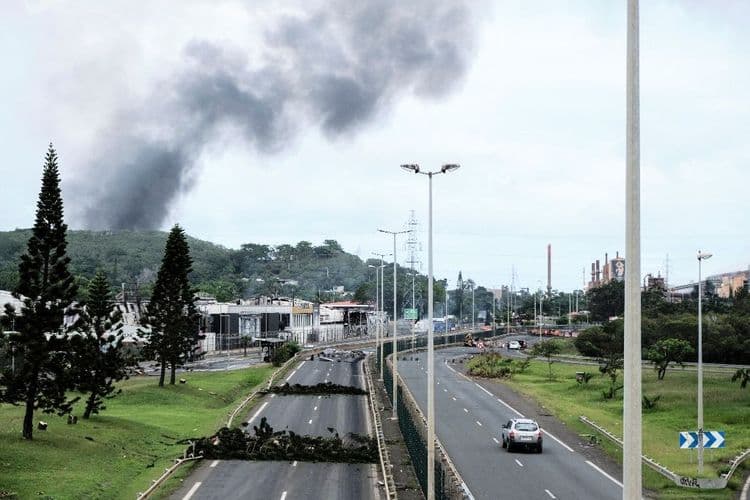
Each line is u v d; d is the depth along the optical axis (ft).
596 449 175.11
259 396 260.01
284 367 355.56
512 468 151.43
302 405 238.27
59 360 162.50
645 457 160.76
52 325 158.81
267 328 534.37
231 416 214.48
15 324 160.66
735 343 367.25
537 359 440.86
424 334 589.73
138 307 417.69
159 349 276.21
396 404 211.00
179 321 277.64
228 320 498.69
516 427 169.78
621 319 454.40
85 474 136.67
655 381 296.10
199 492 128.57
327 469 148.15
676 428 212.43
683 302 485.15
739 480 148.25
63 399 161.89
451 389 288.10
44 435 162.40
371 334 654.94
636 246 57.41
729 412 228.43
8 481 126.31
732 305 466.29
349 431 191.83
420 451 132.26
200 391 276.62
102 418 195.72
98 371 191.52
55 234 159.12
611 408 248.52
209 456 157.48
